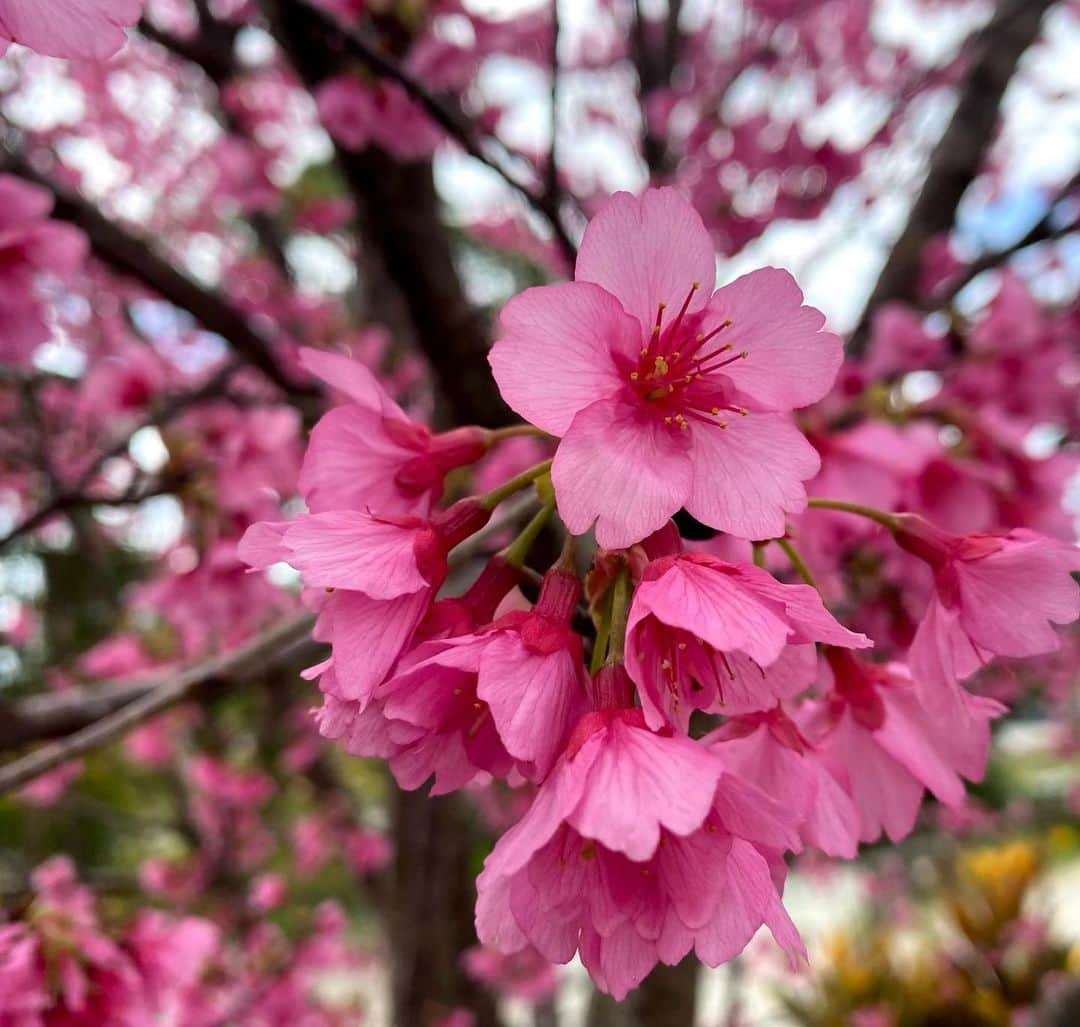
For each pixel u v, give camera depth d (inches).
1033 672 14.7
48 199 7.0
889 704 4.1
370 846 18.5
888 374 9.4
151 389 10.8
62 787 18.8
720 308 3.4
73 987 6.2
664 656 3.2
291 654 7.0
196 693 5.6
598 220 3.3
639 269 3.3
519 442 9.3
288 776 22.2
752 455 3.3
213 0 13.1
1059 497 6.9
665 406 3.3
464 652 3.0
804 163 14.0
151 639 16.1
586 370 3.2
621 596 3.2
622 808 2.7
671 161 14.3
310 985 16.4
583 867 3.0
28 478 15.5
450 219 26.6
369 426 4.0
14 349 7.3
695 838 2.9
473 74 10.2
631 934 3.0
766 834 2.8
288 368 10.6
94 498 9.0
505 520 4.3
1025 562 3.7
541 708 3.0
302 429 11.0
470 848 18.0
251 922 16.3
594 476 3.0
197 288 9.7
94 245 8.9
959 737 3.9
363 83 7.9
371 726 3.2
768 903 3.0
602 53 17.2
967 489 6.4
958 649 3.8
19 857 21.3
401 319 14.5
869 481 6.3
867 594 6.6
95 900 7.4
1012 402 9.6
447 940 15.9
